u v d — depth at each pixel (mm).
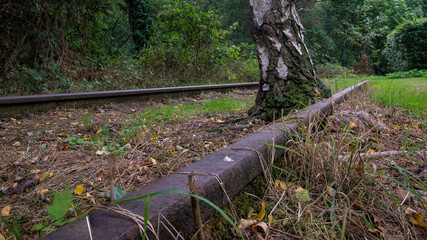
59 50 7859
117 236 889
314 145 2010
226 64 13562
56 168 2191
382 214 1676
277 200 1735
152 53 11305
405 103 4516
